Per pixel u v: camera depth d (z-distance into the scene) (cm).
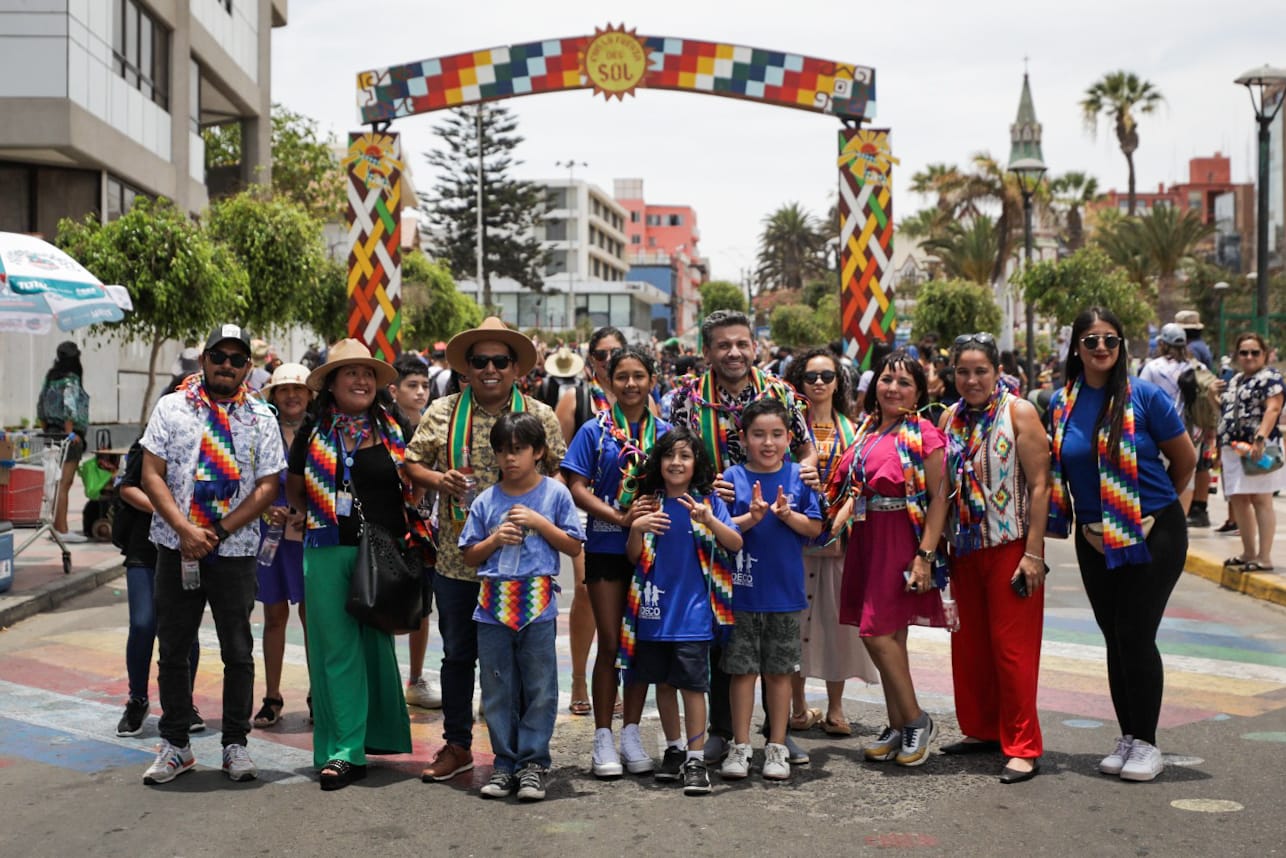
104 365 2534
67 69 2131
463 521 599
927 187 6381
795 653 597
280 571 700
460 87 1631
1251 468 1126
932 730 641
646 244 14562
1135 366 2473
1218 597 1100
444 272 4297
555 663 584
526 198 7519
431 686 764
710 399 641
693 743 580
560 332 8000
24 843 509
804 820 528
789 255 12838
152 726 699
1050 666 828
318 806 556
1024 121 6638
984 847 491
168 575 595
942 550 614
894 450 607
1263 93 1784
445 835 514
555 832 516
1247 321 2442
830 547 666
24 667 845
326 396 616
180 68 2731
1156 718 589
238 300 1950
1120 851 485
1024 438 595
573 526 582
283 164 4253
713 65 1623
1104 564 604
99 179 2361
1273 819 522
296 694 776
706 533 583
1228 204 8931
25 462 1166
